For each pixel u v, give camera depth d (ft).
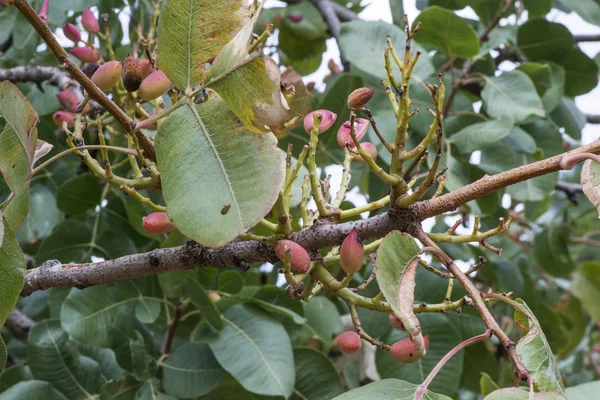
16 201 2.11
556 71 4.05
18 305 3.85
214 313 2.94
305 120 2.26
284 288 3.16
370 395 1.94
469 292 2.00
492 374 3.43
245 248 2.25
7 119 2.01
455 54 3.66
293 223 2.66
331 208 2.24
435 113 2.05
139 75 2.15
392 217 2.15
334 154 3.59
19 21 3.85
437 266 3.93
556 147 3.90
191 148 2.01
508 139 3.70
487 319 1.98
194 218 1.94
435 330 3.16
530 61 4.12
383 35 3.64
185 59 2.04
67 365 3.01
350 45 3.60
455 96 3.80
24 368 3.10
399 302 1.94
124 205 3.44
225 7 2.03
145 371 2.95
